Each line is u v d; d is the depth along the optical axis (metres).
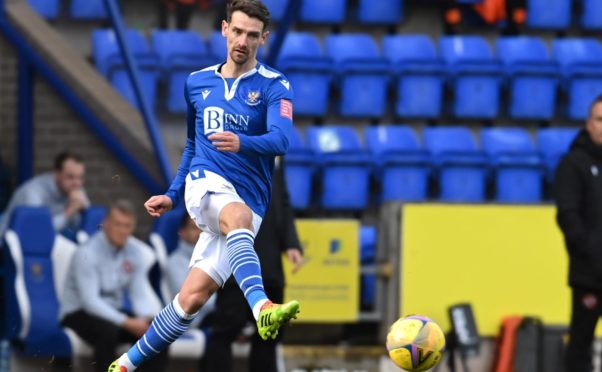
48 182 37.62
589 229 32.53
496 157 47.88
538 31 55.50
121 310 34.41
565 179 32.66
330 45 51.81
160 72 40.84
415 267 38.53
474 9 54.03
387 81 50.31
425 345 21.22
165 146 39.75
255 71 21.44
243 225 20.66
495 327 38.78
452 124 51.44
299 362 37.12
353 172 46.22
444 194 47.16
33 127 41.28
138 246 34.91
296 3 39.31
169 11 45.69
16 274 34.47
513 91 51.31
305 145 47.53
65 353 33.69
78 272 33.59
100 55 44.88
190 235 35.12
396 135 48.59
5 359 34.84
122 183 40.38
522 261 39.09
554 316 39.16
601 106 32.41
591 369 33.16
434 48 52.72
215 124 21.31
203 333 34.31
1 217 38.50
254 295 19.88
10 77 41.91
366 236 42.03
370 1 53.31
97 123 40.62
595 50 54.31
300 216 46.22
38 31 42.06
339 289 37.91
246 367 35.59
